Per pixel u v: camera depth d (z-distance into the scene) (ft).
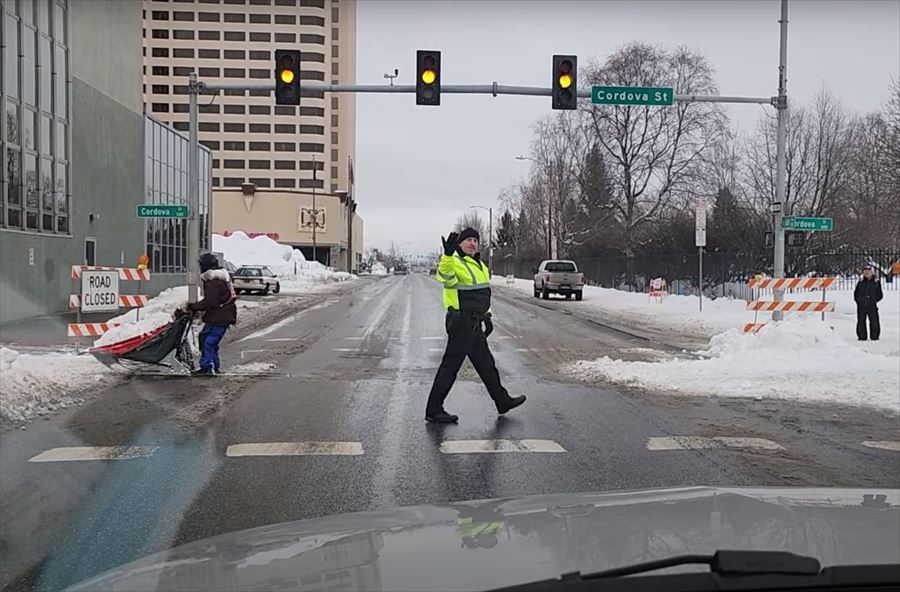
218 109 380.37
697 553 7.04
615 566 6.73
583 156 161.48
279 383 38.40
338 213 333.21
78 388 35.60
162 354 40.65
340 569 7.43
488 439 26.99
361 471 22.71
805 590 6.27
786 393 36.17
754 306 56.39
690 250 132.36
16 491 20.53
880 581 6.41
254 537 9.44
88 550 16.29
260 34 380.37
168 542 16.78
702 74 147.33
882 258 101.91
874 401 34.42
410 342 58.39
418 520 9.51
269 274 138.00
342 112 399.44
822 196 126.82
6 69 69.00
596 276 171.32
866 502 9.59
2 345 49.32
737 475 22.53
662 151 148.66
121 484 21.18
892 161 99.81
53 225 79.00
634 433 28.09
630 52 149.38
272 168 381.81
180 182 123.13
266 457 24.17
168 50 379.14
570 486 21.31
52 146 78.84
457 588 6.57
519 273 257.96
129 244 100.32
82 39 85.92
